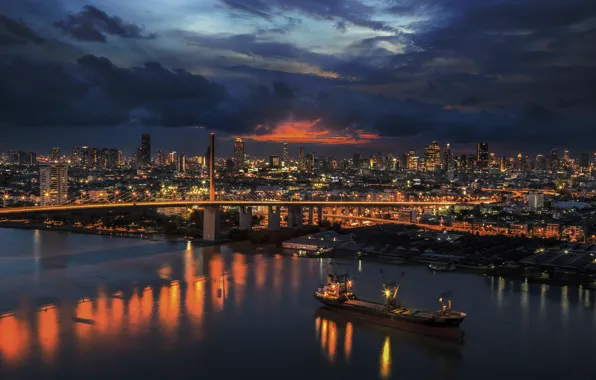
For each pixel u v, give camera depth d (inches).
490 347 6427.2
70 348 6181.1
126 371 5615.2
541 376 5649.6
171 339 6520.7
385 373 5693.9
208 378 5502.0
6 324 6953.7
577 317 7480.3
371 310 7342.5
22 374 5506.9
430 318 6786.4
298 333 6835.6
